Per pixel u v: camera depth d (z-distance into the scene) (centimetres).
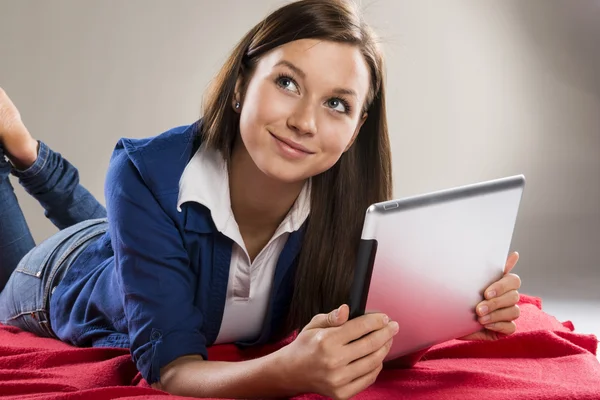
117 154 174
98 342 196
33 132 467
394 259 138
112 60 481
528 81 569
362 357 141
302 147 148
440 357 189
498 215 150
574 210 503
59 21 471
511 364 181
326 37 147
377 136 172
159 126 492
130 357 180
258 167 155
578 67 572
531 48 570
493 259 157
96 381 171
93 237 216
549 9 570
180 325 160
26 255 226
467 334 173
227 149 167
